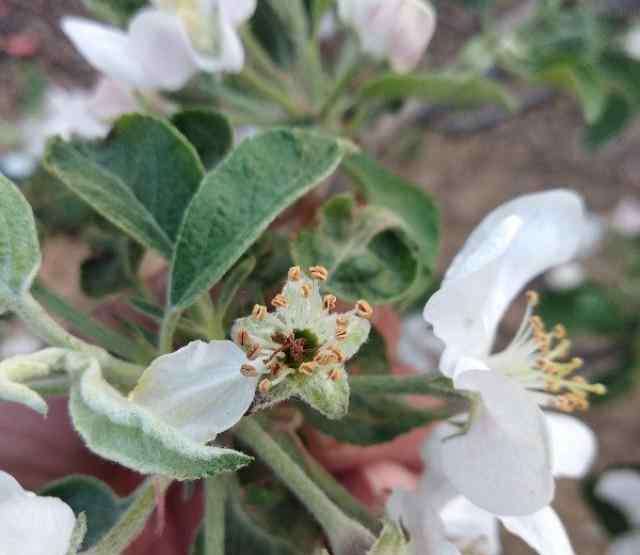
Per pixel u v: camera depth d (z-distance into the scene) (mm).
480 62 178
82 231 116
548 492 81
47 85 157
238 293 97
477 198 343
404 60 128
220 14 114
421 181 339
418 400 121
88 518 94
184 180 96
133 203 96
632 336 252
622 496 211
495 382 82
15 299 78
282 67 139
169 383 76
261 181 88
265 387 77
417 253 103
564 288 260
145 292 112
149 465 66
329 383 79
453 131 220
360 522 93
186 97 119
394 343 157
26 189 116
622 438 335
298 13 132
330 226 103
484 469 87
